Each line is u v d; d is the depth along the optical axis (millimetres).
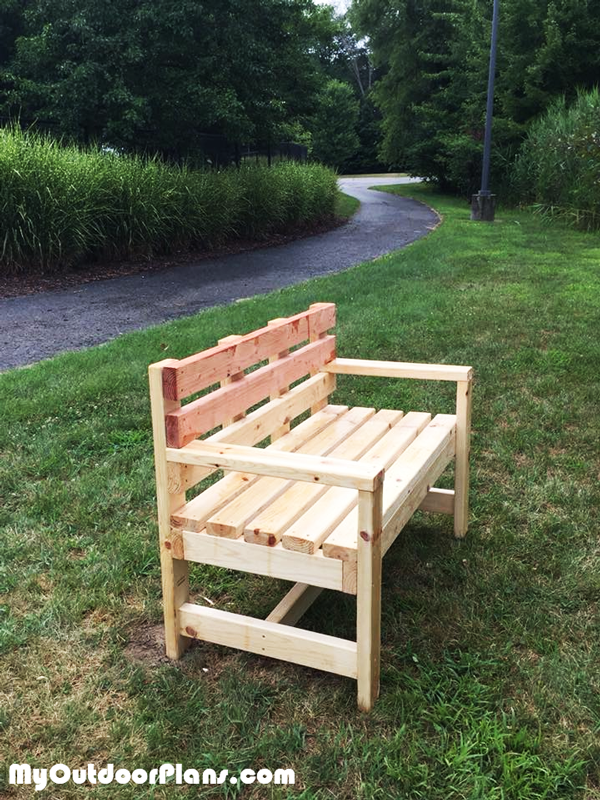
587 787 1790
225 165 18016
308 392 3084
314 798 1758
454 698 2061
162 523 2207
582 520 3105
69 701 2098
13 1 15961
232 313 7145
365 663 1999
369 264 10242
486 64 22031
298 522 2125
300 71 17516
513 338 5910
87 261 10875
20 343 6504
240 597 2635
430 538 3018
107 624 2465
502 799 1741
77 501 3307
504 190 20109
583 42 19422
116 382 4883
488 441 3939
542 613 2467
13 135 10641
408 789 1783
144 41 14148
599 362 5227
